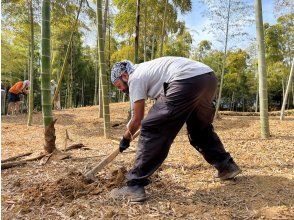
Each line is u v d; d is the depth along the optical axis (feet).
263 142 20.29
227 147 18.99
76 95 104.01
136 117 10.93
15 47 61.57
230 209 10.41
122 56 49.62
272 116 41.73
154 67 10.89
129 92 11.09
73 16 31.45
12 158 17.11
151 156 10.80
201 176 13.43
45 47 16.71
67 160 16.43
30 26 33.65
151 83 10.85
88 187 12.07
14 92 43.96
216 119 33.73
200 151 12.75
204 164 15.11
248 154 17.03
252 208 10.43
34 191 11.96
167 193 11.78
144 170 10.97
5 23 33.32
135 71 11.02
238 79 93.35
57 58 71.26
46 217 10.20
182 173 13.89
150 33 48.26
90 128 29.22
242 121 32.12
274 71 65.10
